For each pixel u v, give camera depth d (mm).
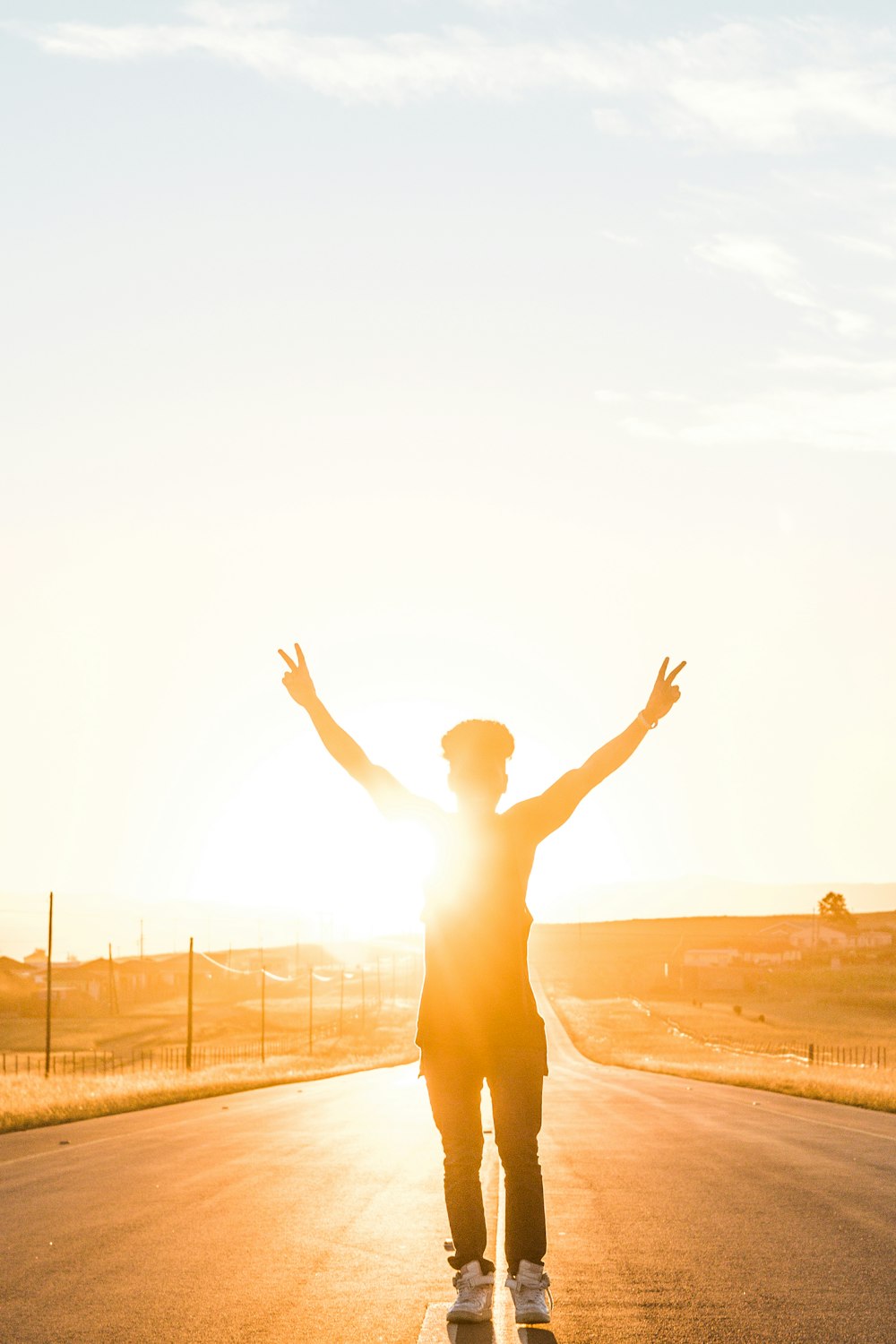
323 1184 10930
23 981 153875
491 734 5062
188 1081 39875
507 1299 6168
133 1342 5488
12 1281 6754
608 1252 7465
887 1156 12844
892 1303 6125
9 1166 12727
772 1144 14242
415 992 191750
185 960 184875
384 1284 6652
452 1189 5012
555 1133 16219
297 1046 105250
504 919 4883
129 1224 8648
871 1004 146000
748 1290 6398
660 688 4988
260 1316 5941
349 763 4996
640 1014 136000
